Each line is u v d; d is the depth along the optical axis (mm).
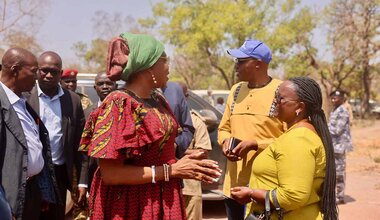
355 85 44125
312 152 3238
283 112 3420
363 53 37188
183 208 3195
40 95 4680
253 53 4328
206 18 34312
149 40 3092
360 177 12531
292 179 3213
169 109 3281
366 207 8711
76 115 4848
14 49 3924
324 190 3334
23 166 3752
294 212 3338
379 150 19359
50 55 4688
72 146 4809
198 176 3047
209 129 7145
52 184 4238
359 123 36625
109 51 3096
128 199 3039
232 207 4523
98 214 3076
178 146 4996
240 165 4387
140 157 3049
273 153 3363
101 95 5363
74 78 6438
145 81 3107
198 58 39469
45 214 4398
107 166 2969
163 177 3016
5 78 3902
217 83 45094
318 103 3377
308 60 37594
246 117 4371
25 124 3955
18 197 3688
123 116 2957
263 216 3428
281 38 34406
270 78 4492
